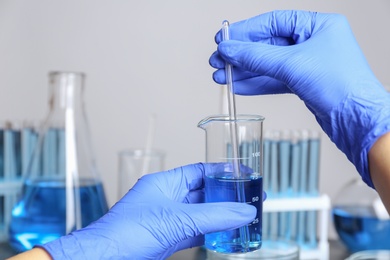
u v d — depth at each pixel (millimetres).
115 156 1066
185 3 1049
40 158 773
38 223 748
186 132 1067
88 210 758
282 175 851
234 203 516
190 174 586
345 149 568
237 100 1049
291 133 857
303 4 1044
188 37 1056
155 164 873
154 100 1064
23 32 1046
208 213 515
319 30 594
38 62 1051
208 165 538
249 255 640
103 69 1056
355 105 551
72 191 750
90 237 526
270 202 823
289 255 662
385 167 518
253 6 1045
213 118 525
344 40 579
